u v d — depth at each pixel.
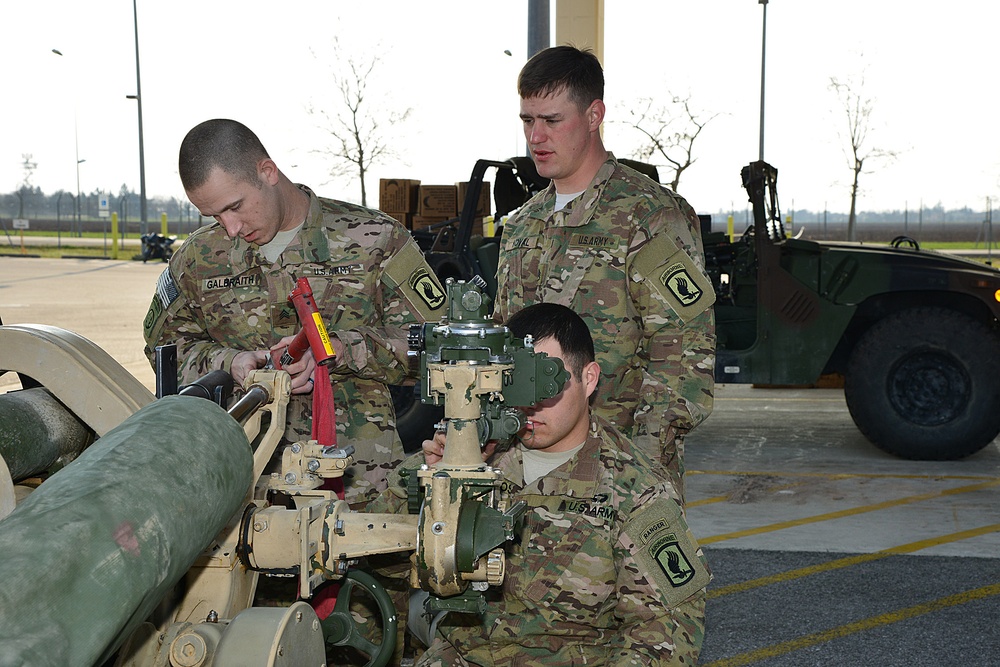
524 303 3.02
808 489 5.98
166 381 1.56
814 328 6.77
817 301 6.75
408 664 2.96
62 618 0.97
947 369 6.58
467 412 1.44
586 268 2.85
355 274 2.67
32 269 26.03
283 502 1.76
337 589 2.11
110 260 31.16
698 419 2.69
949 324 6.52
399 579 2.48
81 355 1.65
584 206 2.89
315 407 2.29
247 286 2.68
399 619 2.55
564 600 1.99
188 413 1.32
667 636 1.90
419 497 1.64
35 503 1.07
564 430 1.95
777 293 6.79
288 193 2.61
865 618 3.97
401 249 2.73
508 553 2.01
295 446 1.69
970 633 3.82
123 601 1.03
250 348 2.71
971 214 78.56
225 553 1.55
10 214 74.56
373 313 2.71
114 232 32.78
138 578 1.06
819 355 6.78
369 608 2.48
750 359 6.87
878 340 6.64
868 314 6.89
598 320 2.83
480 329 1.46
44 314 14.77
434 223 8.23
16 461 1.64
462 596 1.48
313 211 2.67
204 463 1.25
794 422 8.14
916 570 4.52
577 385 1.95
